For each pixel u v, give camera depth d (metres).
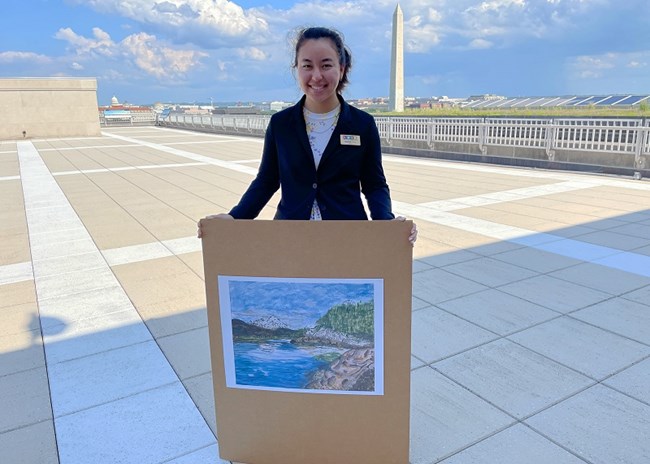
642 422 2.42
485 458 2.21
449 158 13.25
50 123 26.02
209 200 8.33
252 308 1.93
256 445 2.12
